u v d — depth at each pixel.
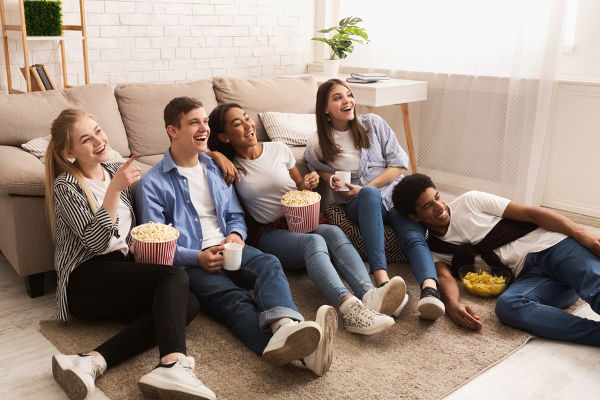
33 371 1.78
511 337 1.95
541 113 3.21
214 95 3.18
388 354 1.84
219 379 1.70
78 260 1.89
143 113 2.91
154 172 2.17
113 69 3.55
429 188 2.28
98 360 1.69
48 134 2.62
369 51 4.16
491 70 3.48
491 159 3.58
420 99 3.78
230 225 2.28
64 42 3.36
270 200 2.45
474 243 2.29
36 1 3.10
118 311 1.92
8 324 2.05
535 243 2.15
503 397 1.64
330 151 2.67
